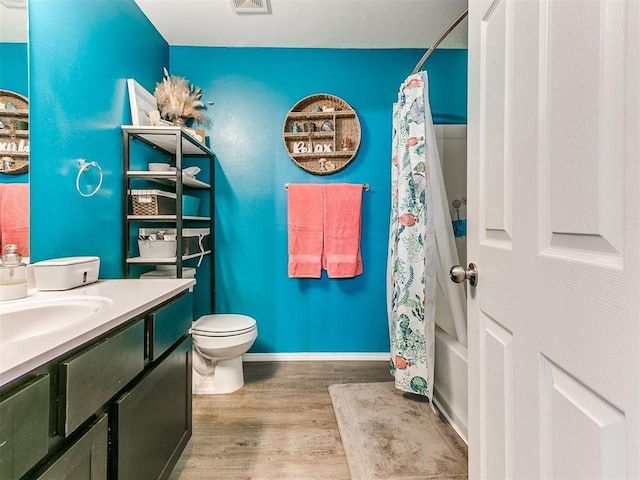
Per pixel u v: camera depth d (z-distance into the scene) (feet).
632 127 1.42
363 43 7.90
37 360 2.06
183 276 6.53
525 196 2.20
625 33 1.45
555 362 1.89
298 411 5.95
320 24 7.15
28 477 2.01
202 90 8.00
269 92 8.07
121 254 5.88
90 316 2.89
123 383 2.96
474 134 3.01
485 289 2.80
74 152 4.68
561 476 1.83
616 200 1.49
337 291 8.27
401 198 6.29
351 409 5.90
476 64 2.97
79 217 4.80
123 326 3.08
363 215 8.22
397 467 4.46
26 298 3.56
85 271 4.30
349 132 8.17
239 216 8.16
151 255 6.02
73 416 2.33
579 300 1.70
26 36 3.91
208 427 5.48
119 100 5.83
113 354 2.81
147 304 3.44
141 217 5.91
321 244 7.89
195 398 6.40
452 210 7.64
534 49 2.10
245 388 6.82
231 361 6.73
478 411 2.94
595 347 1.59
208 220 7.82
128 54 6.14
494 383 2.64
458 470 4.43
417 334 6.09
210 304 8.10
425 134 6.03
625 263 1.43
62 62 4.44
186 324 4.49
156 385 3.58
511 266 2.37
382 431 5.25
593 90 1.62
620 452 1.45
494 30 2.66
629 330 1.41
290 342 8.30
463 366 5.19
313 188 7.82
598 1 1.59
